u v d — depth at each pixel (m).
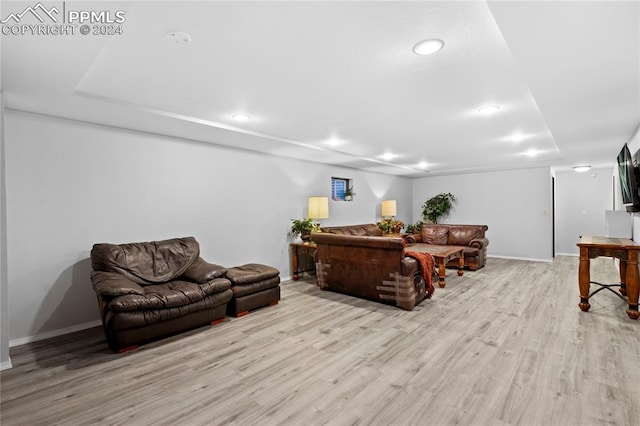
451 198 8.02
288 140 4.18
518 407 1.77
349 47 1.85
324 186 5.93
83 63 1.94
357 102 2.79
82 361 2.39
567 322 3.07
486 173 7.52
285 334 2.87
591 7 1.32
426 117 3.23
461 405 1.80
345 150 4.94
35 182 2.86
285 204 5.18
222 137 3.86
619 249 3.19
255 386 2.03
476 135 4.01
